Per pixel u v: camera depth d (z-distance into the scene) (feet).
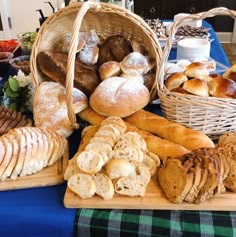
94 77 3.07
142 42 3.29
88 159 2.15
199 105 2.49
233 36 11.96
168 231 1.94
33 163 2.29
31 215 2.04
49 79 3.26
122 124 2.57
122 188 2.09
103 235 2.00
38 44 3.03
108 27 3.44
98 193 2.08
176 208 2.03
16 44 4.96
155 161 2.32
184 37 5.06
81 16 2.37
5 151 2.28
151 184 2.20
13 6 11.10
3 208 2.09
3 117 2.92
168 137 2.56
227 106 2.47
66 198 2.08
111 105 2.72
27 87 3.26
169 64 3.46
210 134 2.67
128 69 2.97
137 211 2.04
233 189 2.06
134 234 1.97
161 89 2.81
